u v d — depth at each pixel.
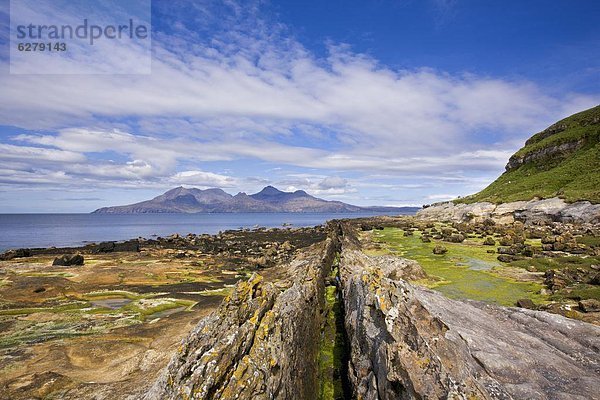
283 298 14.49
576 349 12.57
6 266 46.81
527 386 9.91
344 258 32.66
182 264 49.78
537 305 22.38
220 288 35.94
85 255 59.72
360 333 14.06
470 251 45.34
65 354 18.86
